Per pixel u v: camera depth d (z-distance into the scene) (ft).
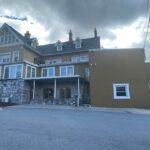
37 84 79.92
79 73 77.05
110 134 16.69
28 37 111.04
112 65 58.90
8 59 83.56
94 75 59.31
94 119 26.96
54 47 107.14
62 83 77.56
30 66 81.20
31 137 14.88
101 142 13.80
